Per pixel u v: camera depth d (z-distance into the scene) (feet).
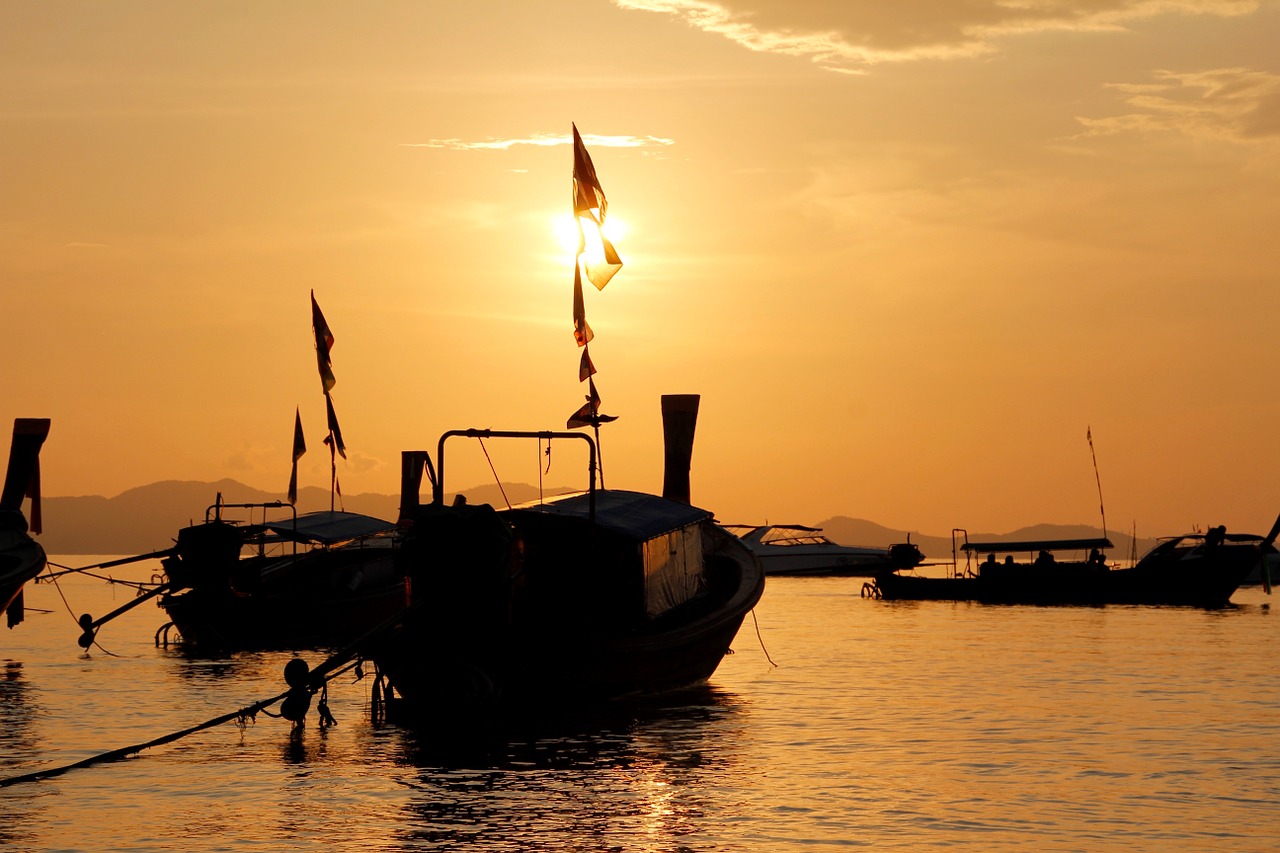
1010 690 110.63
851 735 85.35
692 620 106.22
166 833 57.62
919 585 269.23
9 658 143.23
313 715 95.45
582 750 79.30
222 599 147.95
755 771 72.38
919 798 64.95
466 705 89.40
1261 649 151.84
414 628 88.63
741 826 59.06
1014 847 55.47
